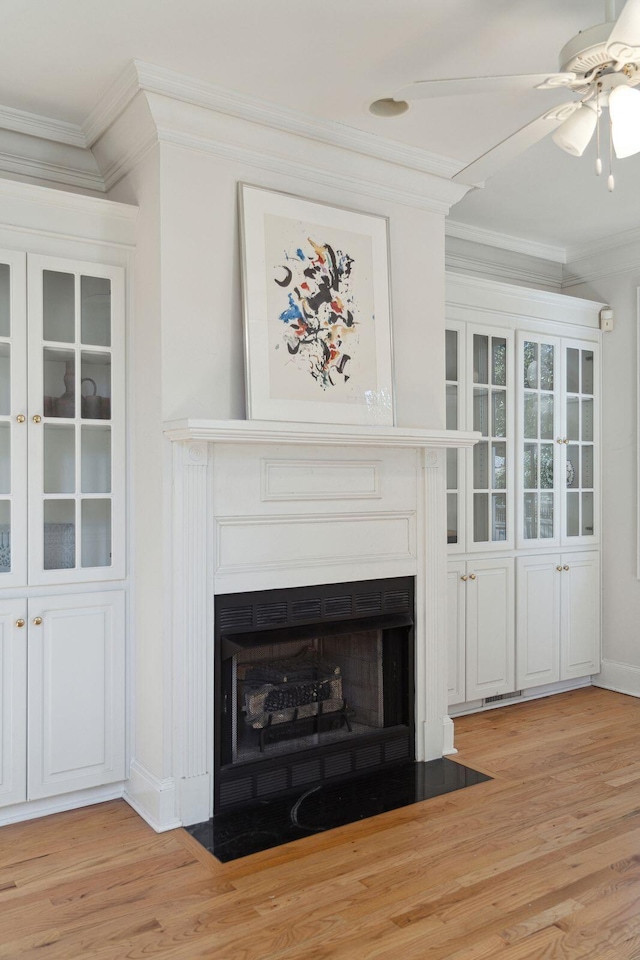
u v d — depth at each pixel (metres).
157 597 2.78
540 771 3.28
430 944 2.02
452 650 4.00
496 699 4.29
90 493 2.93
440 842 2.61
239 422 2.62
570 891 2.29
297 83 2.71
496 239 4.50
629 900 2.24
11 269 2.76
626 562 4.62
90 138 3.06
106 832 2.71
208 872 2.41
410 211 3.44
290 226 3.00
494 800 2.96
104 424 2.95
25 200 2.77
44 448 2.85
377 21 2.36
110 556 2.96
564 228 4.43
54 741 2.83
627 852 2.54
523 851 2.54
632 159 3.45
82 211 2.87
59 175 3.13
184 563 2.72
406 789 3.07
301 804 2.92
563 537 4.53
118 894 2.28
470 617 4.08
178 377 2.76
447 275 3.95
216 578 2.81
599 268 4.73
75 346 2.89
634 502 4.58
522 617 4.32
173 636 2.72
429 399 3.47
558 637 4.50
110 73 2.65
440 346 3.52
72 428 2.90
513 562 4.28
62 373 2.88
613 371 4.70
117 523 2.96
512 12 2.31
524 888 2.31
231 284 2.89
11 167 3.01
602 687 4.73
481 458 4.16
